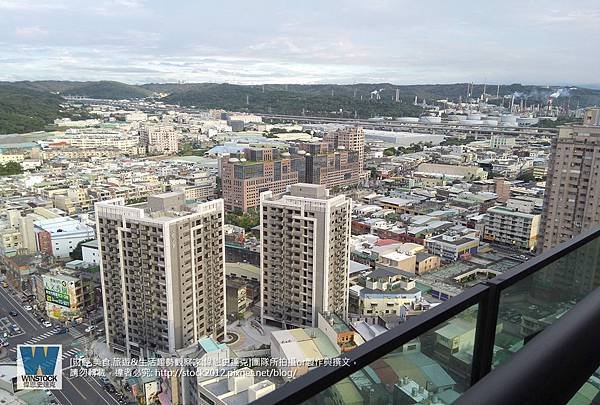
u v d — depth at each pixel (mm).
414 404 4812
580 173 64375
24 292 71812
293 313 57406
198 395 37219
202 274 52344
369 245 78438
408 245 79312
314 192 55719
